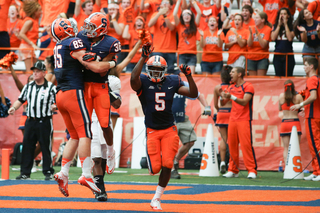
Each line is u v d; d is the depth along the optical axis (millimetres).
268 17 41969
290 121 32875
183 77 37750
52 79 32656
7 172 24906
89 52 15156
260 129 37062
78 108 15250
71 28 15789
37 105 24844
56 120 38125
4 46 39531
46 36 41000
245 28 39062
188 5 42281
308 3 41969
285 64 37875
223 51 37594
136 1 40812
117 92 19031
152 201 14250
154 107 15102
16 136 38375
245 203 15836
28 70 39500
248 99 27797
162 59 15266
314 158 28234
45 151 25000
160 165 14836
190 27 38406
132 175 29203
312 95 28000
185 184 23469
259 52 37562
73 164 36906
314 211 13852
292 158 29078
